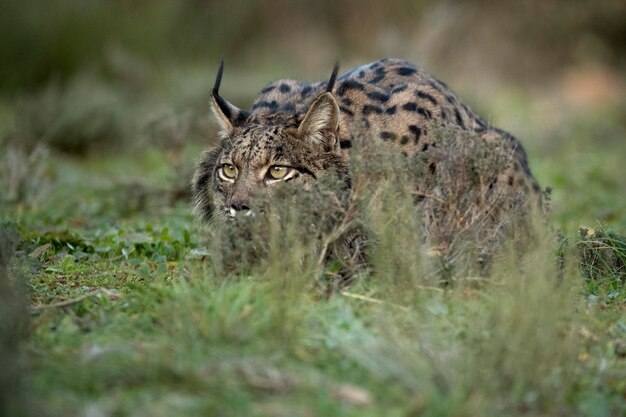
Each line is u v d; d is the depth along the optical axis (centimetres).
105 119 3262
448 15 4288
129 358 1004
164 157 2725
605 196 2442
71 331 1111
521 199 1476
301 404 938
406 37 4409
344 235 1348
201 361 1014
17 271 1317
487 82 4666
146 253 1694
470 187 1405
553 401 985
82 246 1722
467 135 1452
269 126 1485
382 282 1259
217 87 1566
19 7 3753
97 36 3822
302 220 1304
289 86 1670
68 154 3200
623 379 1067
